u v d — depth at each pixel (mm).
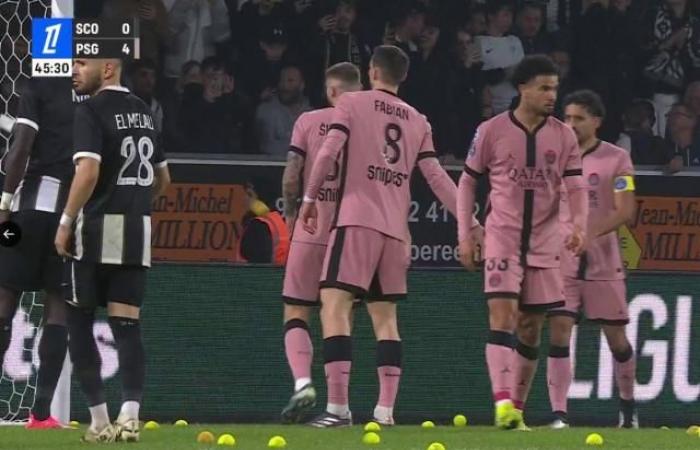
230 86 55000
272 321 35531
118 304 26531
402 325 35688
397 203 31000
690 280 36469
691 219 53219
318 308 35281
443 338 35781
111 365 34469
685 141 57406
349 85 32562
